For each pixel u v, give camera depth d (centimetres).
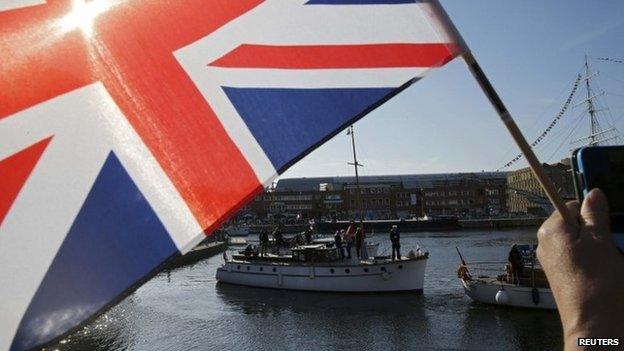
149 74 256
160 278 5097
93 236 227
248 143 258
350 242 3775
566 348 136
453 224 12506
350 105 264
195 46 267
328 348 2394
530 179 13788
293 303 3366
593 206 161
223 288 4159
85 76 245
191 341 2628
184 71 262
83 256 224
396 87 262
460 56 204
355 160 4103
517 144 189
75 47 246
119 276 226
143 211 237
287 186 19488
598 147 266
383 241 9394
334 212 17225
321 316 2977
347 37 274
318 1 280
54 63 242
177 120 254
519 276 2834
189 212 243
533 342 2273
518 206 14938
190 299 3744
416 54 268
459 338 2392
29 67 237
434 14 205
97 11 254
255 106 264
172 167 247
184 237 237
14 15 240
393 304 3161
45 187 227
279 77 268
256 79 268
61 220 225
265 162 256
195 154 251
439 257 6066
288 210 17238
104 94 247
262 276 3994
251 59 269
